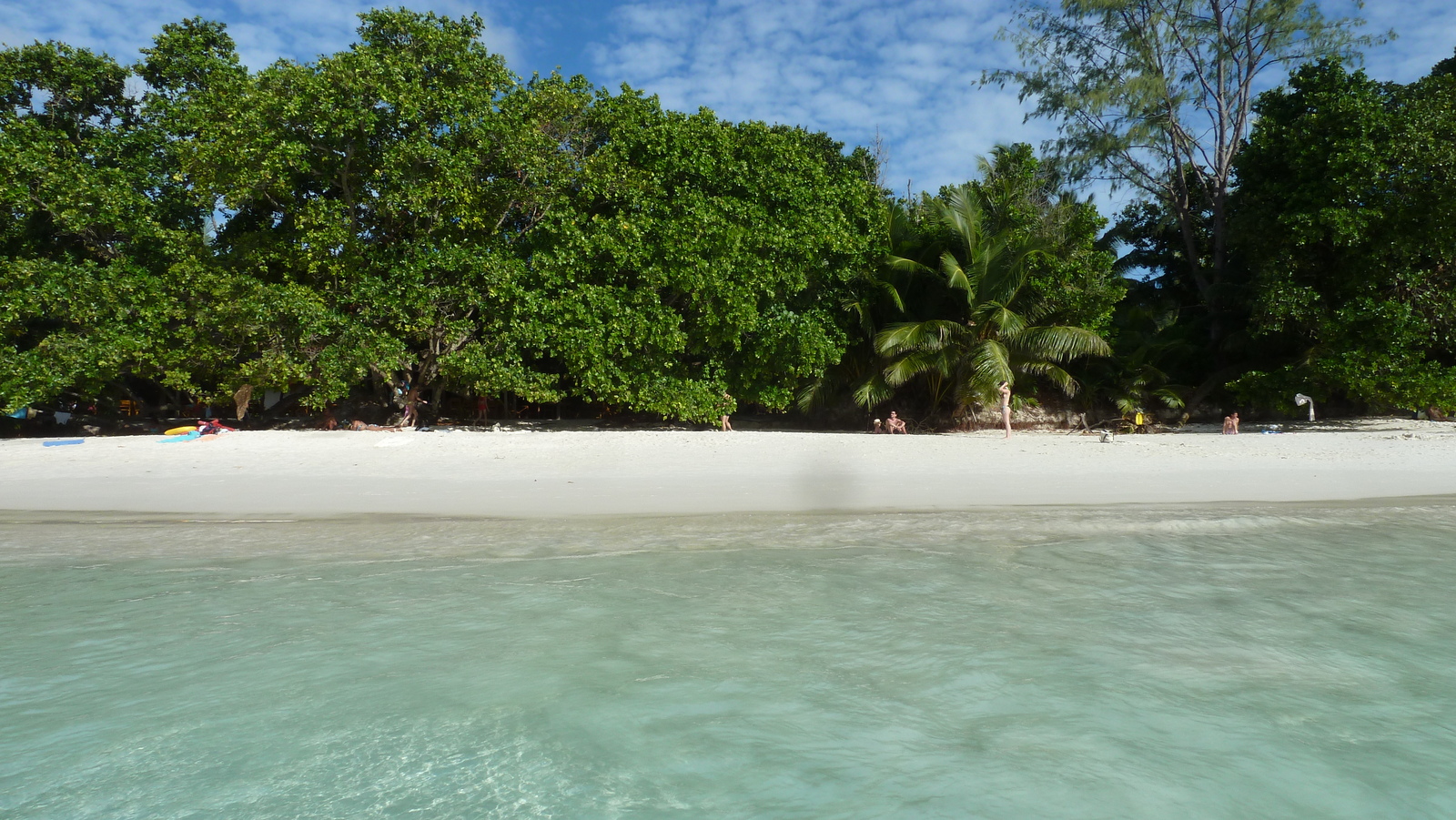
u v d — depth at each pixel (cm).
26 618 517
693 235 2091
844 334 2333
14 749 343
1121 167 3108
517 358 2009
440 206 1939
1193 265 2978
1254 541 743
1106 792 308
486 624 503
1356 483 1114
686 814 292
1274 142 2330
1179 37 2912
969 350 2286
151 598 562
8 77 2066
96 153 2122
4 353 1791
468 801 301
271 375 1859
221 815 293
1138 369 2639
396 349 1891
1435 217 2061
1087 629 492
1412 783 314
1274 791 308
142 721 371
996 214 2431
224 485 1119
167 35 2272
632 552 697
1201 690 402
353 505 960
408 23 1984
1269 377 2314
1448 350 2255
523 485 1118
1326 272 2323
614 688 406
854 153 3288
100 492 1059
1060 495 1024
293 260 1945
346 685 410
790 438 1769
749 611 528
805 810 295
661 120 2255
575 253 2042
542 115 2144
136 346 1850
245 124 1805
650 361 2128
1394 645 463
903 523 830
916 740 351
